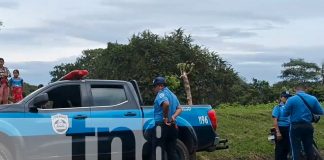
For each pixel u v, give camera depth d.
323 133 18.20
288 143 11.70
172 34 61.56
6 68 14.69
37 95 9.16
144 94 55.22
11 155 8.80
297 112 10.57
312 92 11.52
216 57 61.22
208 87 59.06
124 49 59.78
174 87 28.64
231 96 60.19
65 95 9.38
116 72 59.69
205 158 12.92
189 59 58.28
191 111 10.28
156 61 58.00
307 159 10.60
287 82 83.88
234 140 15.18
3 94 14.48
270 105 26.03
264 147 14.65
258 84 65.19
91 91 9.55
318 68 93.31
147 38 59.47
